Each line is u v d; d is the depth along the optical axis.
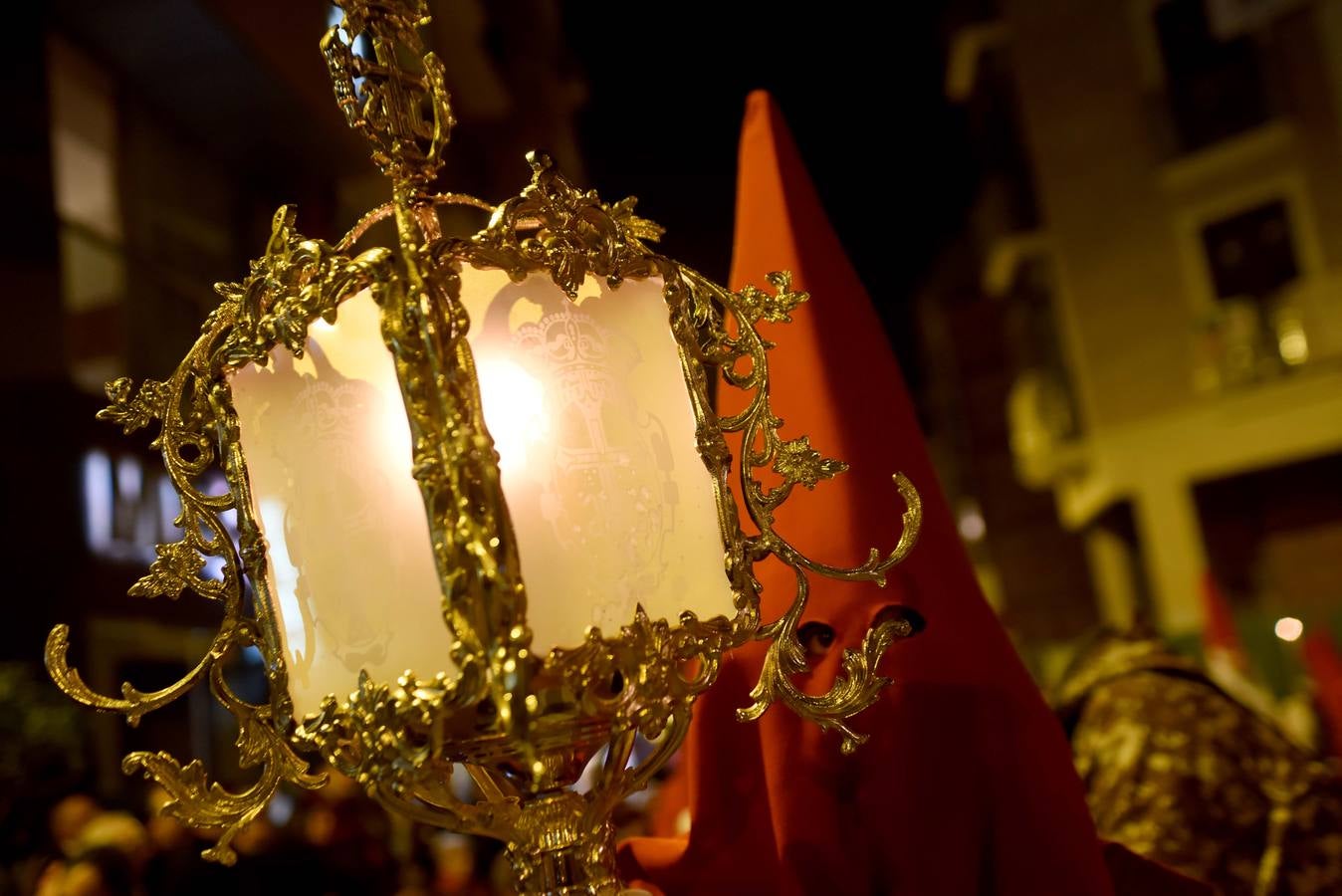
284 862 2.71
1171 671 1.29
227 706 0.76
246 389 0.74
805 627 0.92
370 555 0.68
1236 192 10.12
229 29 4.97
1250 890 1.12
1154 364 10.47
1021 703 0.92
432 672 0.66
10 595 4.82
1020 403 11.35
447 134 0.77
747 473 0.78
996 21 10.82
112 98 5.31
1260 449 10.09
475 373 0.66
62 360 5.18
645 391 0.73
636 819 3.15
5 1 4.95
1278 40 9.91
